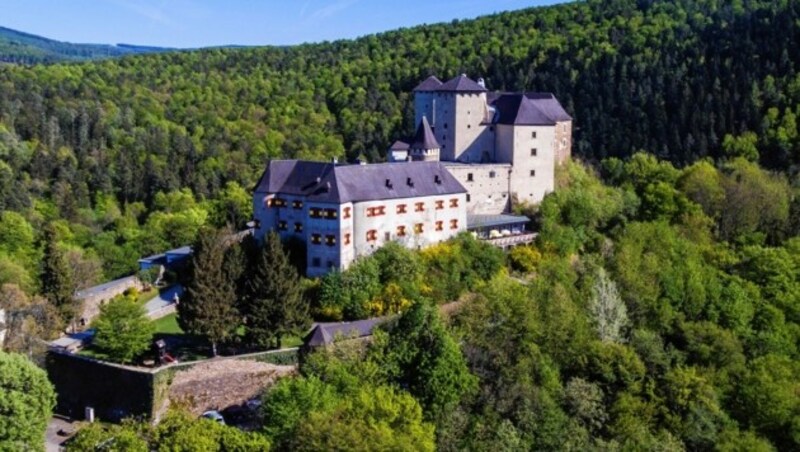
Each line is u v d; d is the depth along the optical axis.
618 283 102.12
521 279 108.25
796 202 139.25
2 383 72.25
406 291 97.44
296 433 65.69
